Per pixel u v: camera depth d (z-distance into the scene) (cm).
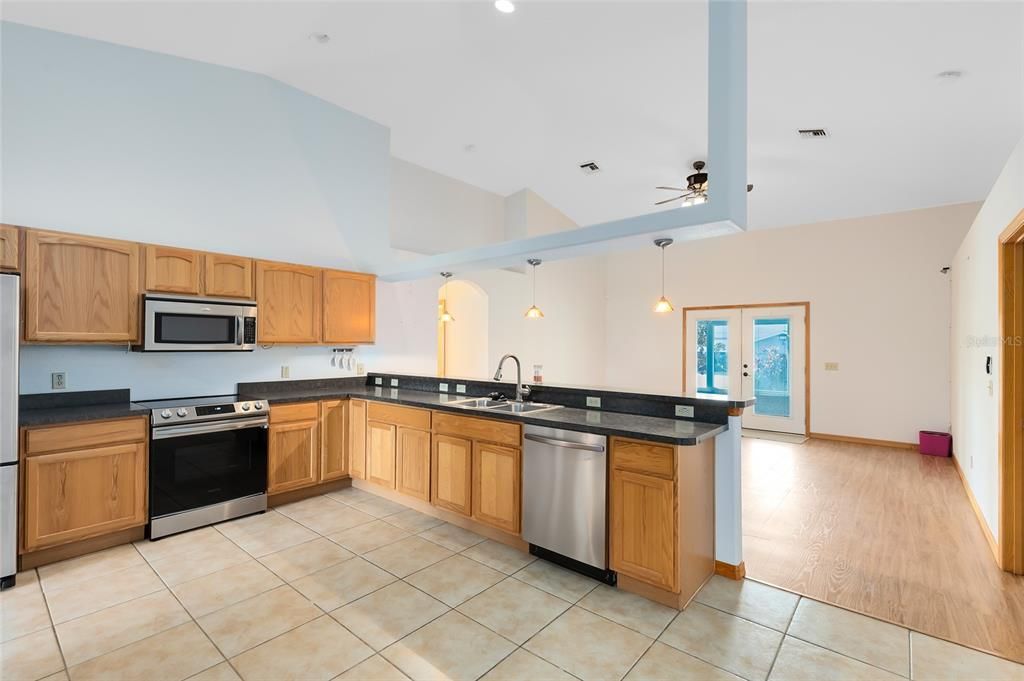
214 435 335
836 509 372
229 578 262
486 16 309
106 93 330
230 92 388
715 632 216
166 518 313
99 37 324
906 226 582
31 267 278
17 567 262
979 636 212
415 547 303
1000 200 284
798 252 654
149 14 301
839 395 622
